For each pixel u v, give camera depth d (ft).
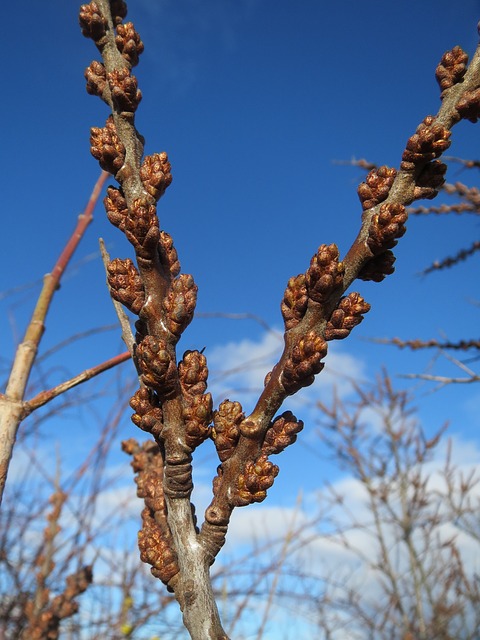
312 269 0.29
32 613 0.77
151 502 0.34
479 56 0.31
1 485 0.39
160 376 0.28
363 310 0.29
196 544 0.28
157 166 0.32
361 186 0.31
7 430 0.40
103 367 0.43
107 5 0.38
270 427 0.30
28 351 0.42
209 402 0.29
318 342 0.28
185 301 0.30
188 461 0.29
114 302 0.37
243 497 0.28
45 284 0.45
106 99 0.35
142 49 0.37
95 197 0.50
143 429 0.30
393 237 0.29
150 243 0.30
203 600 0.27
